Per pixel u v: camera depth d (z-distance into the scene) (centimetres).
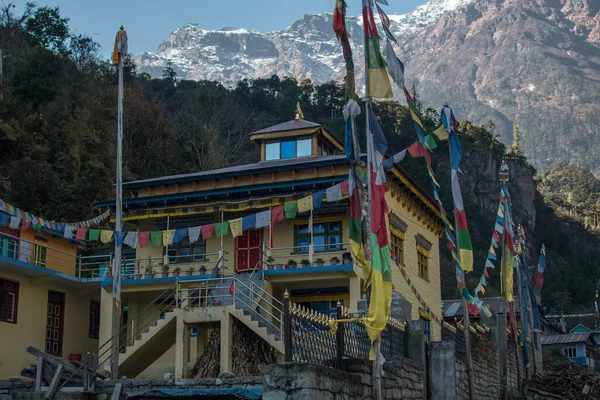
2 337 2928
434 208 3659
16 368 2981
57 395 2066
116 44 2539
